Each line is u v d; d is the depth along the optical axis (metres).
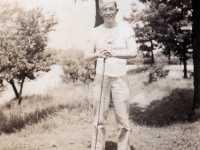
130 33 3.04
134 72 6.34
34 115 5.24
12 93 5.57
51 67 5.85
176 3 5.86
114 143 3.86
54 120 4.96
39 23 5.66
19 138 4.30
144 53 6.25
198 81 4.90
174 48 6.09
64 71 5.91
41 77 5.82
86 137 4.15
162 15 5.95
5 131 4.66
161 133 4.29
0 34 5.48
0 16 5.44
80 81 5.96
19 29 5.56
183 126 4.52
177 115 5.09
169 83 6.05
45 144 3.93
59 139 4.09
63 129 4.61
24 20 5.57
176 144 3.84
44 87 5.82
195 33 4.88
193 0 4.89
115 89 3.06
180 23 5.98
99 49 3.08
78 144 3.85
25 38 5.61
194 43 4.91
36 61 5.72
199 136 4.04
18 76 5.61
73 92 5.86
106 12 2.97
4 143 4.10
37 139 4.18
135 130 4.50
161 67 6.18
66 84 5.90
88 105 5.68
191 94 5.72
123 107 3.07
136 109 5.59
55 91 5.80
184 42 6.04
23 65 5.61
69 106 5.63
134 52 2.98
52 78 5.84
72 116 5.16
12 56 5.56
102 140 3.20
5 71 5.55
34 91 5.74
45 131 4.55
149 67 6.25
